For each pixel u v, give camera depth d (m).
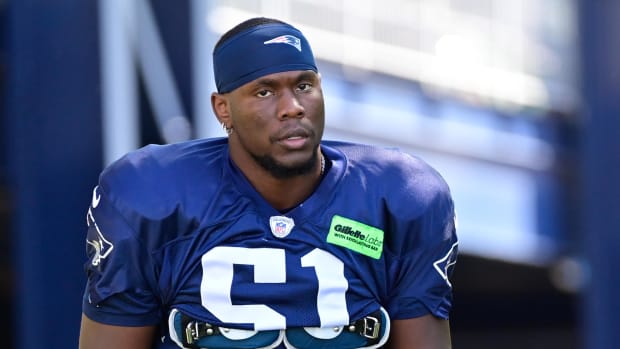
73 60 25.02
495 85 42.16
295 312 11.09
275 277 11.06
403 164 11.79
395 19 39.81
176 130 25.25
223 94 11.30
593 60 34.47
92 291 11.49
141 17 25.22
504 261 46.19
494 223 41.16
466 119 40.91
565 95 43.72
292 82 11.03
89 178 25.06
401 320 11.70
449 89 40.72
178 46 25.50
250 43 11.06
